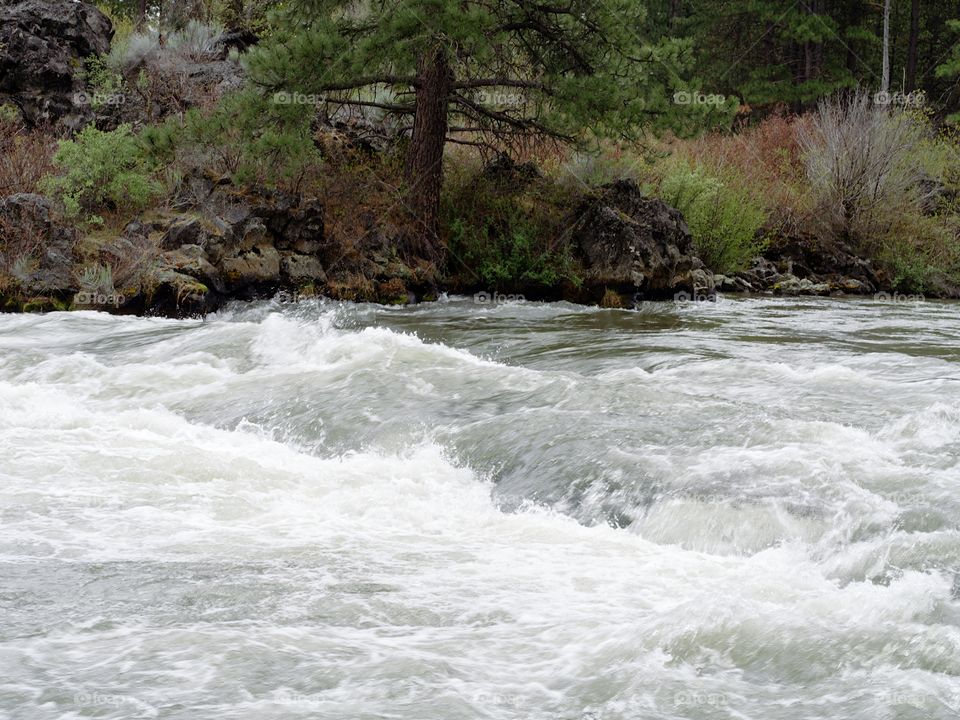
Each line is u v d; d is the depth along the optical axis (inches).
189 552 204.8
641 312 636.1
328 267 644.1
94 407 343.0
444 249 703.7
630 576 197.9
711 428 281.9
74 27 776.9
